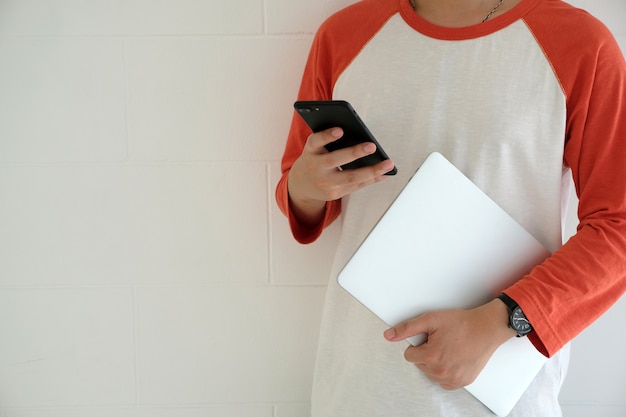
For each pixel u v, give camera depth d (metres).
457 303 0.88
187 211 1.21
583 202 0.88
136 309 1.23
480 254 0.87
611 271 0.82
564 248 0.86
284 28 1.15
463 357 0.83
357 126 0.75
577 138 0.89
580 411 1.23
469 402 0.90
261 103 1.17
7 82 1.17
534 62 0.89
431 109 0.91
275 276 1.22
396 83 0.94
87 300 1.23
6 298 1.22
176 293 1.23
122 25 1.15
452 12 0.93
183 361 1.24
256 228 1.21
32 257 1.21
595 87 0.87
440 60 0.92
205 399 1.25
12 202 1.20
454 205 0.85
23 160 1.19
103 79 1.17
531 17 0.90
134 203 1.20
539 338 0.82
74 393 1.24
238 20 1.15
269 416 1.25
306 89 1.08
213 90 1.17
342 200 1.04
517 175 0.90
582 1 1.13
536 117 0.89
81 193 1.20
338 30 1.00
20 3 1.14
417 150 0.92
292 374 1.24
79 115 1.18
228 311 1.23
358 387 0.95
